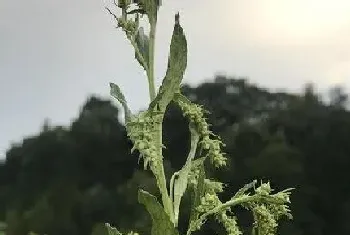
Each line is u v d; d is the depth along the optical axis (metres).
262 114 89.50
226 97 87.31
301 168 78.38
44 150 92.50
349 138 83.38
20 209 87.25
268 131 84.12
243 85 90.12
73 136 93.69
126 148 92.44
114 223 72.75
